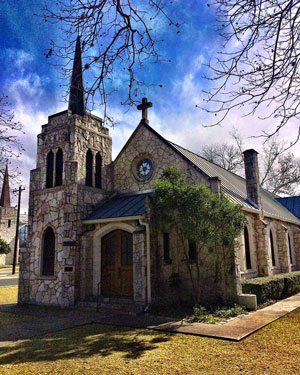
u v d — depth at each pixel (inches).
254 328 372.2
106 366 262.8
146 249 522.0
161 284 539.2
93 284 595.5
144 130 689.6
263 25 194.2
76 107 661.3
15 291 870.4
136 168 693.9
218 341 328.2
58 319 466.6
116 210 608.4
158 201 506.3
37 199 666.2
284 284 630.5
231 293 517.3
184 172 604.7
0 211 2440.9
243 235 647.8
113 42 205.6
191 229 469.4
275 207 983.6
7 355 303.1
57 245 611.2
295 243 1011.3
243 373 237.8
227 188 693.9
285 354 280.5
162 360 273.0
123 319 444.8
